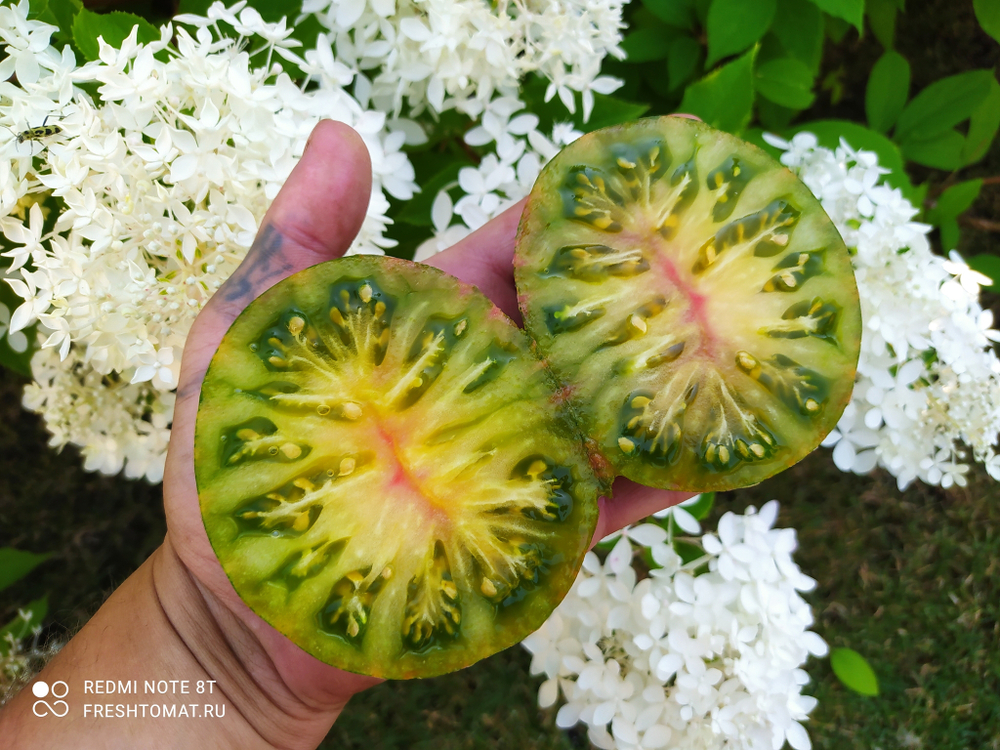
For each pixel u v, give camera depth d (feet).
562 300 0.78
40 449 1.42
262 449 0.72
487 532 0.76
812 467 1.51
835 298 0.78
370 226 0.86
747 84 0.96
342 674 0.80
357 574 0.74
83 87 0.80
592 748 1.37
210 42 0.76
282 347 0.72
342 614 0.73
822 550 1.49
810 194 0.79
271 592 0.71
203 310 0.79
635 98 1.18
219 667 0.79
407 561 0.74
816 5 1.01
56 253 0.73
